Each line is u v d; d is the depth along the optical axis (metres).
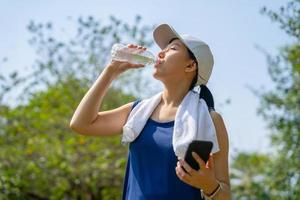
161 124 3.65
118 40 14.89
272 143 11.76
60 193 14.66
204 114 3.62
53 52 14.95
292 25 9.17
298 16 9.16
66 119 14.80
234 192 16.20
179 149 3.47
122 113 3.88
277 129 11.55
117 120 3.88
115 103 14.55
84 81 15.03
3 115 14.66
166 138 3.58
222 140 3.67
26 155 14.43
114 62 3.80
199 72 3.75
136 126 3.66
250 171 17.70
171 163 3.54
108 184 14.81
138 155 3.63
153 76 3.75
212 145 3.36
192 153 3.35
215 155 3.66
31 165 14.27
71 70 15.05
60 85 15.03
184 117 3.58
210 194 3.44
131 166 3.68
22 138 14.69
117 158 14.48
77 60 15.06
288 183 11.60
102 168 14.28
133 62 3.78
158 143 3.58
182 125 3.56
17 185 13.87
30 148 14.41
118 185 14.84
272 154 12.13
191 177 3.37
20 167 14.30
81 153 14.45
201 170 3.37
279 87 11.68
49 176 14.48
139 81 14.87
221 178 3.61
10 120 14.72
